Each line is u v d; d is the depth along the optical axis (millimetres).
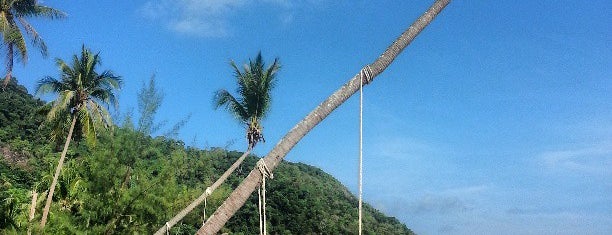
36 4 31750
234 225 61312
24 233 22984
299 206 76062
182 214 11734
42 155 55000
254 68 26109
